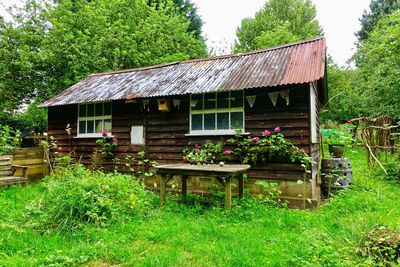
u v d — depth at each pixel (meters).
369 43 16.33
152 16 18.64
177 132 7.48
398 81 11.83
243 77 6.79
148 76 9.02
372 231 3.68
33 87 13.59
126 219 4.91
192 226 4.68
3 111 14.15
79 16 14.70
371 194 6.57
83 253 3.61
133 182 6.16
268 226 4.76
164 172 5.91
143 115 7.95
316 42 7.71
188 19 25.38
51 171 9.14
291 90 6.26
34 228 4.46
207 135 7.06
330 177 6.99
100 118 8.73
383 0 32.34
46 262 3.37
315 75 5.82
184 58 17.77
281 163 6.29
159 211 5.53
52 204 4.88
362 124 9.84
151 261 3.37
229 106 6.96
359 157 12.58
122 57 15.32
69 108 9.29
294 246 3.85
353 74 21.08
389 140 11.41
